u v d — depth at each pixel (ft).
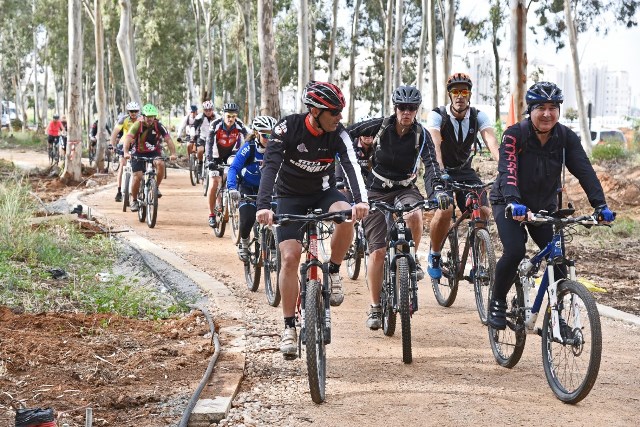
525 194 19.02
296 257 18.54
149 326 23.62
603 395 18.26
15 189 44.55
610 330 24.73
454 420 16.55
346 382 19.02
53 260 31.22
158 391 17.76
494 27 136.98
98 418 16.20
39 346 20.27
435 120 25.08
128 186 52.24
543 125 18.31
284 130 18.65
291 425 16.19
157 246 37.73
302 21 79.05
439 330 24.13
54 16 166.61
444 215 25.54
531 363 20.84
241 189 30.22
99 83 93.61
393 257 21.30
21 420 13.78
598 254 39.06
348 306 27.30
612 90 446.19
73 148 75.92
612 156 79.71
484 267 24.18
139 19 166.61
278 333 23.02
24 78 245.24
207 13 177.58
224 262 35.09
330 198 19.67
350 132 23.63
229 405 16.92
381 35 170.40
